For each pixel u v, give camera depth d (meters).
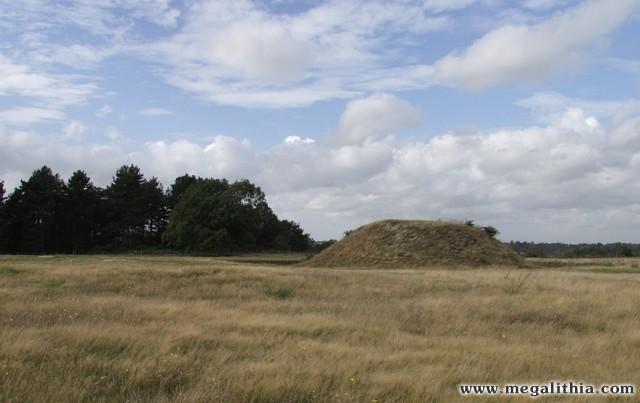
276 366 7.45
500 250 39.12
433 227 40.56
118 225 79.62
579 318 12.90
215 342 9.04
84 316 11.66
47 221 70.88
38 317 11.41
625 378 7.57
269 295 17.53
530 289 18.36
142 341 8.72
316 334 10.30
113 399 6.16
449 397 6.44
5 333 8.84
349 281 20.95
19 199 69.19
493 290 18.31
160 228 88.31
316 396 6.36
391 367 7.77
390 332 10.57
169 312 12.10
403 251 37.44
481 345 9.44
